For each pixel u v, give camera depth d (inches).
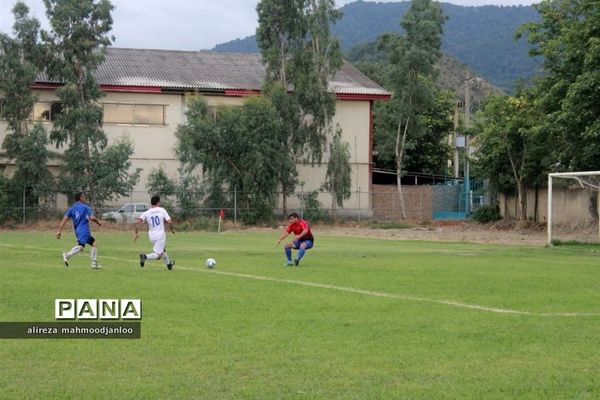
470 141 2822.3
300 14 2262.6
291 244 890.7
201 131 2100.1
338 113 2432.3
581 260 1083.9
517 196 2215.8
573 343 431.2
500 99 2180.1
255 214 2133.4
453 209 2605.8
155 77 2313.0
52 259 944.9
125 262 914.1
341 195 2284.7
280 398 318.7
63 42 2031.3
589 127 1438.2
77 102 2018.9
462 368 370.6
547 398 320.8
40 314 509.7
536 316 526.9
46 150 1994.3
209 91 2284.7
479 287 695.7
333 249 1247.5
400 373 360.2
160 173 2098.9
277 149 2160.4
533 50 1742.1
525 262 1021.2
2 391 329.7
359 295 623.2
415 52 2447.1
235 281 713.6
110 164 2023.9
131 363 379.6
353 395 322.7
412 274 806.5
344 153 2278.5
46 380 348.5
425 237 1760.6
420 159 3065.9
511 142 2108.8
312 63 2255.2
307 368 369.1
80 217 820.6
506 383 342.6
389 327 475.5
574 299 620.7
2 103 2039.9
